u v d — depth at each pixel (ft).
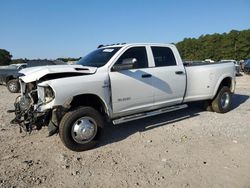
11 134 20.06
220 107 25.84
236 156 15.79
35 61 51.31
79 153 16.62
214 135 19.49
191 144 17.76
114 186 12.69
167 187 12.49
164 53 21.70
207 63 25.54
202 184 12.69
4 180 13.26
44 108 16.19
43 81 16.10
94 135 17.21
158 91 20.65
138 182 12.98
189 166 14.57
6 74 46.73
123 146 17.69
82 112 16.61
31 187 12.69
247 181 12.92
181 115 25.31
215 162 15.02
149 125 22.16
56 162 15.30
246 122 22.84
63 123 16.17
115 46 20.12
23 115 17.37
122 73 18.62
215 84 25.07
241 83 58.75
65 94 16.06
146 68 20.21
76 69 16.94
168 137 19.20
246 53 241.35
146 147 17.40
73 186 12.77
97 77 17.38
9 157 15.96
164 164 14.87
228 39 253.44
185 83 22.58
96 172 14.10
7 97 39.65
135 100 19.39
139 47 20.22
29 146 17.74
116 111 18.56
